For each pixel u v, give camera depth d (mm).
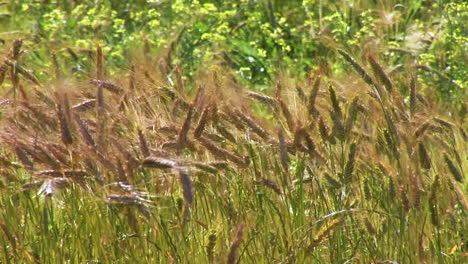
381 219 9172
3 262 8797
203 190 8945
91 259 8711
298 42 17797
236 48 16812
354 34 17312
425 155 9266
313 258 8891
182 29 15891
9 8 17938
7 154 9172
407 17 17906
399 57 16125
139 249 8688
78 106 8906
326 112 9570
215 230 8461
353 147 8930
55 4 18469
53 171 8234
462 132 10102
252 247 8727
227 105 9211
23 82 9430
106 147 8250
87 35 16641
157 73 9797
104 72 9688
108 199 7953
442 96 14461
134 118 8875
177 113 9266
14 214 8867
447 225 9492
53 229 8664
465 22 16203
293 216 8852
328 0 18422
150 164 7875
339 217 8664
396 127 9039
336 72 12969
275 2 19875
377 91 9430
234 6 17844
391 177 8953
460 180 9406
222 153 8625
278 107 9484
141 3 18734
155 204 8594
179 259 8383
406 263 8891
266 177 9125
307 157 9078
